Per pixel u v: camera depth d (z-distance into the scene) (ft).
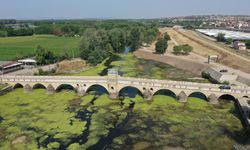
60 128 305.53
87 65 609.42
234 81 457.68
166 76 523.29
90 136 289.33
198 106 366.02
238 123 317.42
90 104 375.66
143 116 336.29
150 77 510.17
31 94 411.13
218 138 284.00
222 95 386.93
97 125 313.32
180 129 302.86
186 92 382.83
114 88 400.67
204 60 635.25
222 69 517.55
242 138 283.59
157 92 419.54
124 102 382.63
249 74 482.69
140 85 396.37
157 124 315.17
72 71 549.54
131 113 345.92
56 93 416.26
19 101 382.83
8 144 272.72
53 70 543.80
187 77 517.14
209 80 488.44
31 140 280.31
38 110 352.90
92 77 409.90
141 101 384.88
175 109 356.38
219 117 333.01
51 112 347.56
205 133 294.25
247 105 343.46
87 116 337.72
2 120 323.37
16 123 315.78
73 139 283.18
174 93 389.80
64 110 354.33
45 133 294.46
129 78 398.42
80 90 406.82
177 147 268.00
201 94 412.77
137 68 594.24
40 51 606.14
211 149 264.11
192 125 312.29
